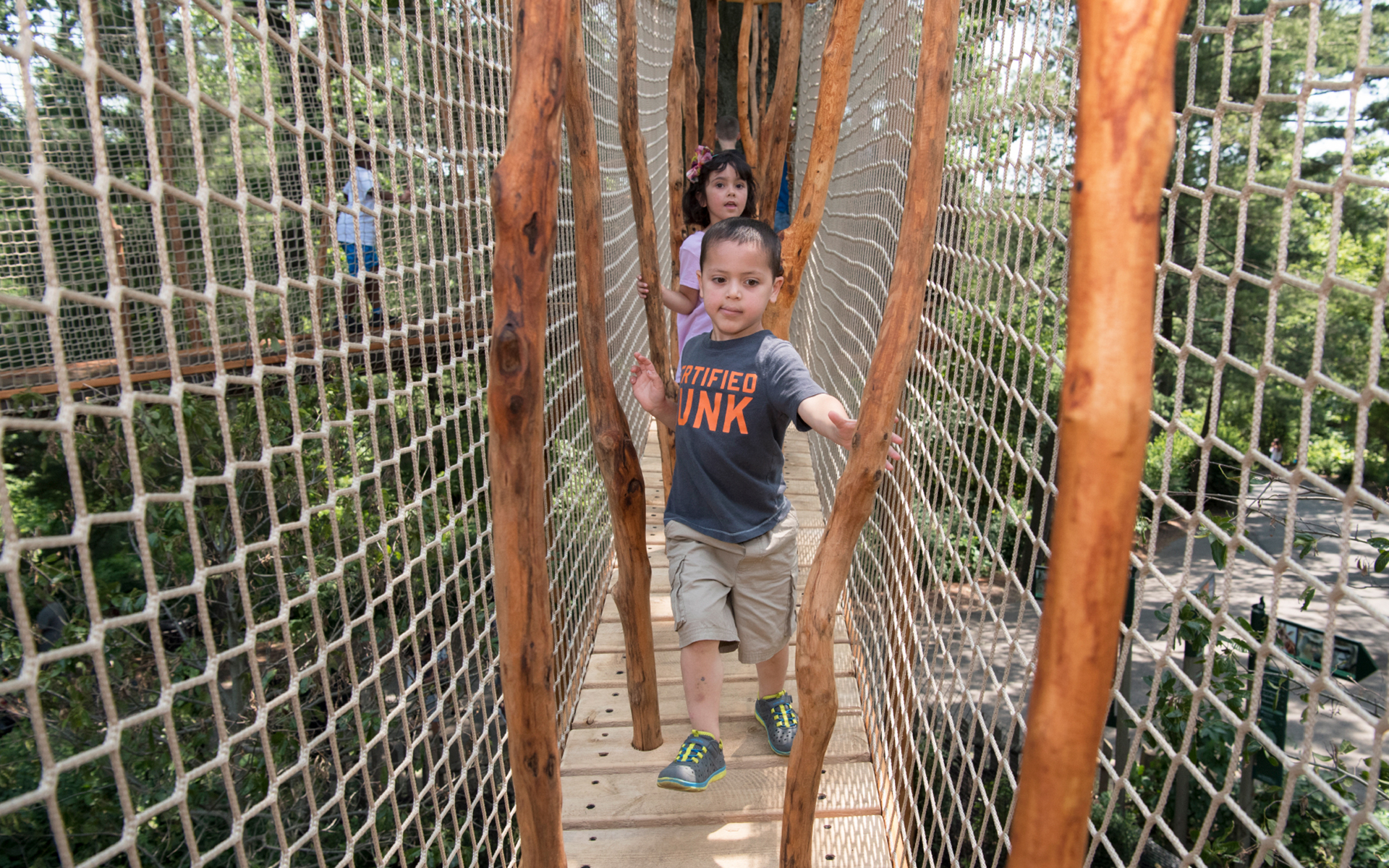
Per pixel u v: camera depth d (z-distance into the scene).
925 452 2.06
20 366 3.73
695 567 2.00
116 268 0.73
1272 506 7.63
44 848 3.78
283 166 3.71
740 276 2.00
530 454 1.00
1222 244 9.98
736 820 1.98
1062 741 0.53
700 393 2.03
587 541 2.86
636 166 2.22
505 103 2.05
